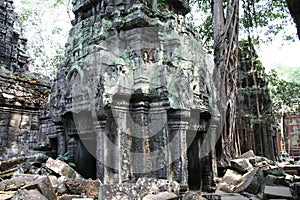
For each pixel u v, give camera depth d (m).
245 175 7.58
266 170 8.46
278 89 18.09
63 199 5.42
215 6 11.05
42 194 4.88
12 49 17.95
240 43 16.22
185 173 7.44
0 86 13.42
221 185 7.75
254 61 16.53
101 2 9.55
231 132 9.80
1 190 5.41
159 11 9.16
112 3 9.22
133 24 8.35
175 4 10.27
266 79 17.91
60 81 9.59
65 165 6.95
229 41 10.44
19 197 4.45
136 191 5.44
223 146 9.52
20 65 18.77
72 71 8.70
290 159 21.83
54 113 9.54
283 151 25.56
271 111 17.47
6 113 13.55
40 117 11.75
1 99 13.29
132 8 8.59
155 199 5.23
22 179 5.77
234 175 8.17
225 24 10.60
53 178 6.07
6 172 7.06
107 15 9.04
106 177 7.18
